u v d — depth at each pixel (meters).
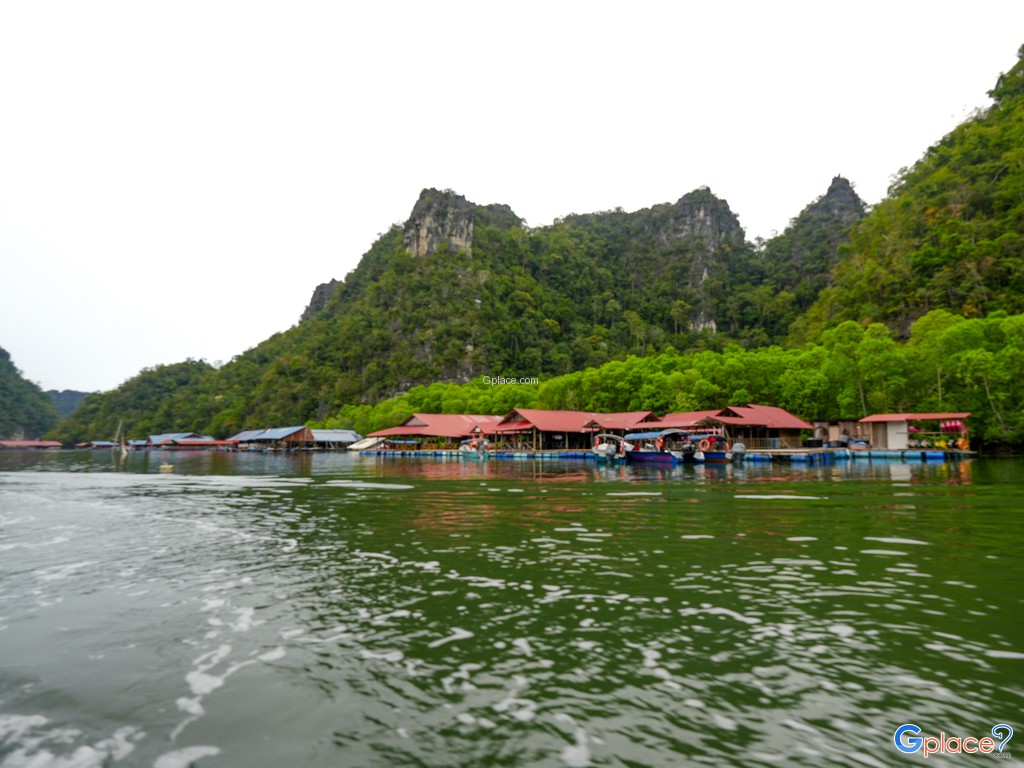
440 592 8.92
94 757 4.66
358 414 115.06
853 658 6.27
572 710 5.26
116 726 5.14
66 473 42.75
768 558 10.89
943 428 46.50
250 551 12.23
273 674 6.10
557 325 164.62
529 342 154.12
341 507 19.62
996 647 6.52
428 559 11.20
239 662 6.43
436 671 6.12
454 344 142.12
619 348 159.75
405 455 73.38
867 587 8.88
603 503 19.61
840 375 54.81
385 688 5.75
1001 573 9.64
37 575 10.32
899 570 9.90
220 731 5.02
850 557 10.89
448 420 76.38
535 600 8.45
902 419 45.75
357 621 7.67
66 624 7.71
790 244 187.62
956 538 12.59
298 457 74.81
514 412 61.50
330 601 8.55
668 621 7.50
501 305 160.75
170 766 4.52
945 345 50.50
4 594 9.12
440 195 192.00
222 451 111.31
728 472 34.38
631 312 176.00
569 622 7.52
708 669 6.05
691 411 58.72
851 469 34.97
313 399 147.25
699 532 13.71
